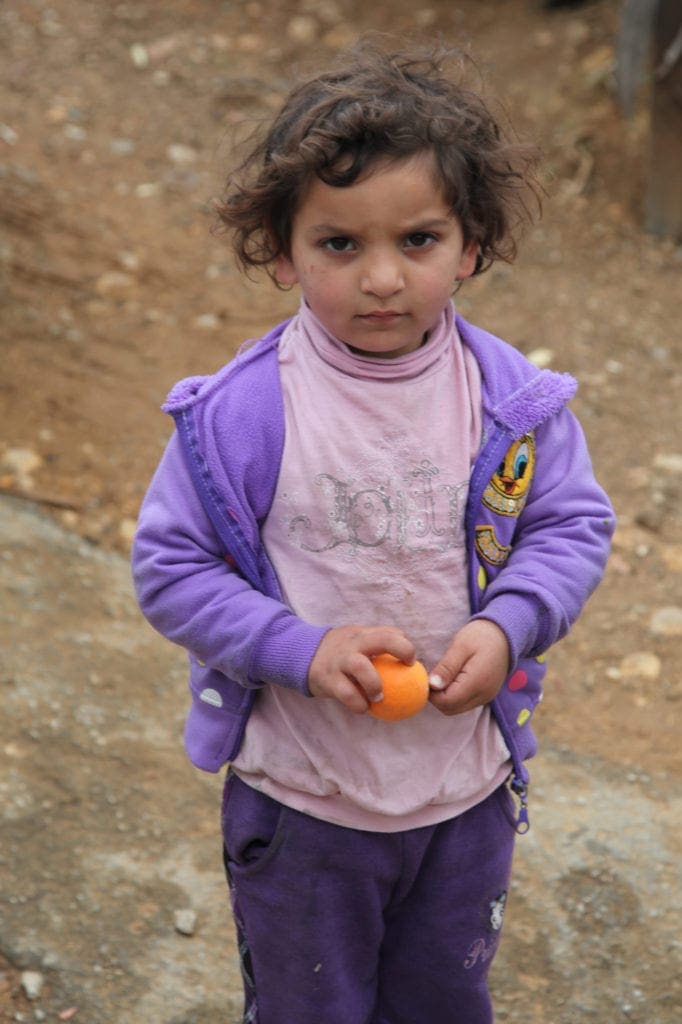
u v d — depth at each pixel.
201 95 7.64
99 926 3.25
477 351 2.22
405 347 2.18
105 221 6.62
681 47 6.34
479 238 2.21
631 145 7.23
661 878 3.50
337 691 2.02
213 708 2.29
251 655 2.08
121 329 5.94
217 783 3.74
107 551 4.73
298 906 2.30
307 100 2.09
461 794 2.25
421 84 2.14
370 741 2.21
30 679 4.02
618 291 6.44
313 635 2.06
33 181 6.79
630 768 3.92
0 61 7.82
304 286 2.09
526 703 2.32
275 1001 2.41
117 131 7.31
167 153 7.17
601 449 5.42
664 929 3.35
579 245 6.74
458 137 2.04
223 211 2.24
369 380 2.13
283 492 2.13
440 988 2.46
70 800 3.61
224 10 8.42
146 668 4.16
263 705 2.25
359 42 2.43
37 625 4.27
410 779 2.22
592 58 7.65
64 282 6.18
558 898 3.43
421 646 2.20
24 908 3.27
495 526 2.20
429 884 2.35
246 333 6.00
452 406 2.18
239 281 6.34
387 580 2.15
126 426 5.36
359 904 2.31
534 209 6.84
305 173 2.01
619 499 5.15
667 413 5.66
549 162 7.17
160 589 2.15
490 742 2.29
